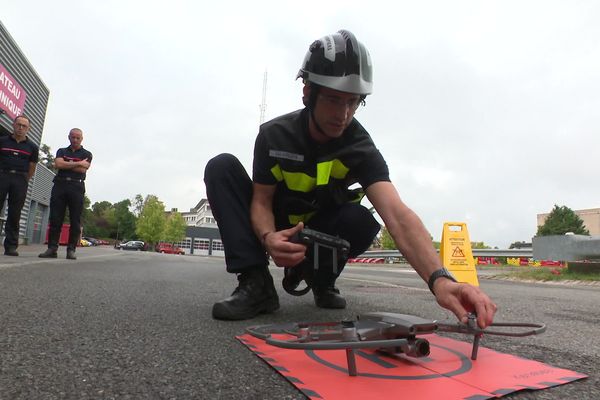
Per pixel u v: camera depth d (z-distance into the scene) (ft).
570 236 28.19
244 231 6.16
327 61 5.00
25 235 56.90
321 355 3.90
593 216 208.23
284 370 3.42
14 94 40.24
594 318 7.73
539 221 226.17
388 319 3.79
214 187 6.32
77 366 3.49
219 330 5.12
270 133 5.96
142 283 10.71
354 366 3.29
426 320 3.66
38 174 62.80
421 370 3.47
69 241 20.42
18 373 3.25
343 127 5.37
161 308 6.70
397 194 5.26
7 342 4.16
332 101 5.12
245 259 6.03
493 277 29.50
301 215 6.32
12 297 7.05
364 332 3.69
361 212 6.49
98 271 13.98
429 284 4.27
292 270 6.95
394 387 3.04
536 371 3.58
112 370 3.42
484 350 4.26
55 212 20.15
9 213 19.60
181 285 10.77
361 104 5.62
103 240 293.02
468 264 19.40
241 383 3.18
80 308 6.31
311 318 6.24
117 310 6.29
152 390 2.99
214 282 12.21
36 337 4.42
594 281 24.27
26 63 42.78
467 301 3.84
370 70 5.21
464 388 3.06
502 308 9.07
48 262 16.61
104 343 4.28
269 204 6.27
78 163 20.08
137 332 4.85
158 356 3.88
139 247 191.11
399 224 4.77
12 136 19.22
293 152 5.89
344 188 6.45
